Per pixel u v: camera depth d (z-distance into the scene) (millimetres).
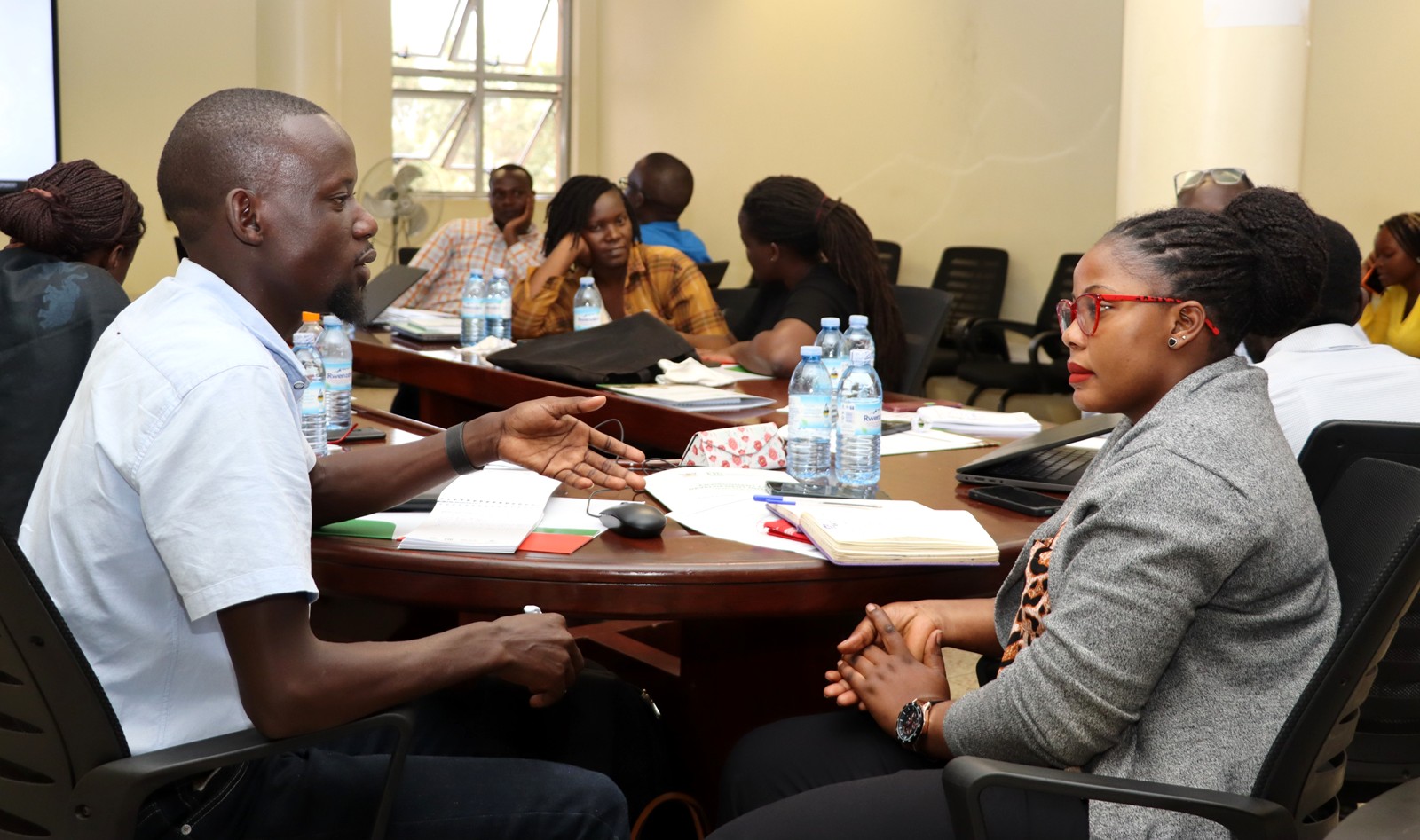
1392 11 4969
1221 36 3580
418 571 1473
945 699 1367
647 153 8914
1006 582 1436
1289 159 3629
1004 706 1204
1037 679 1178
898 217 7203
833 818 1254
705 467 1948
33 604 1036
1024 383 5352
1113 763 1188
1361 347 1856
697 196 8586
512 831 1301
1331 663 1034
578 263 3900
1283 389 1826
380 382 7059
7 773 1157
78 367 1901
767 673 2006
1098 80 6039
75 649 1065
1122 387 1315
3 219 1995
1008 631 1446
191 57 6938
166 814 1181
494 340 3428
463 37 8672
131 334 1201
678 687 2021
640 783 1779
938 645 1488
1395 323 4152
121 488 1147
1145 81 3748
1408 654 1513
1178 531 1121
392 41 8117
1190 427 1183
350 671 1175
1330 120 5223
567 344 3070
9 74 6137
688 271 3977
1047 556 1364
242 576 1096
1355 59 5109
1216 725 1151
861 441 1827
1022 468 1915
